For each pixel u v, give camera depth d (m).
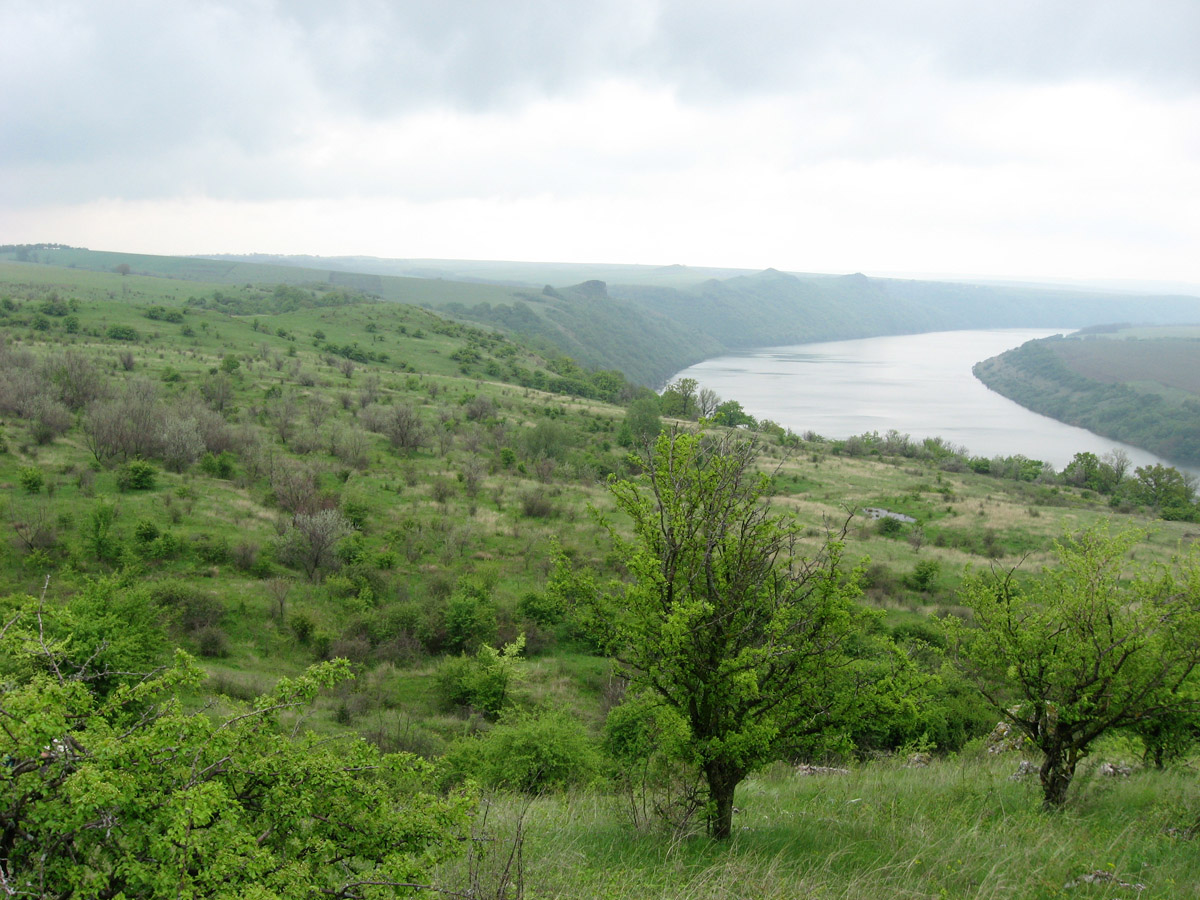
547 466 62.91
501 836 7.59
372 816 4.43
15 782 3.46
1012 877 7.31
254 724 4.41
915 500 69.75
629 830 8.80
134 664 18.73
